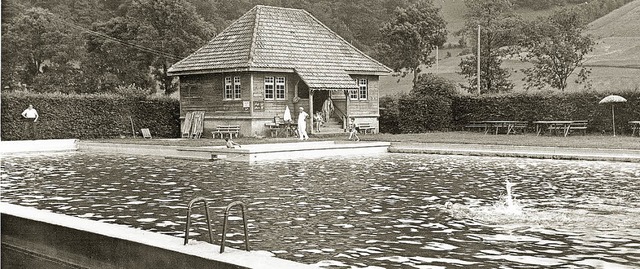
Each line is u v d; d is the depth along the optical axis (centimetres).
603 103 4194
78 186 2127
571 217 1490
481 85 6688
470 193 1891
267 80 4562
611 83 8856
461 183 2131
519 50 6581
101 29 8638
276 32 4925
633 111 4197
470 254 1134
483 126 4719
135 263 1045
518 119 4688
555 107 4494
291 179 2278
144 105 5006
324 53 4962
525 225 1402
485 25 6581
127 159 3272
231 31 4997
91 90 8006
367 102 5059
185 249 987
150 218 1508
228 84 4628
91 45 8519
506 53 6619
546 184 2081
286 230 1352
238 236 1295
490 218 1485
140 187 2084
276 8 5188
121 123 4894
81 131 4719
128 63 8344
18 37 8000
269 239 1265
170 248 993
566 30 6266
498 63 6706
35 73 8256
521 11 16288
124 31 8538
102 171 2638
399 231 1338
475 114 4931
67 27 9038
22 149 3778
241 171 2580
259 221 1456
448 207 1634
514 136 4206
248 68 4381
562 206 1641
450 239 1259
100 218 1510
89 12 10338
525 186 2038
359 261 1089
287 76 4662
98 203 1745
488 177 2298
